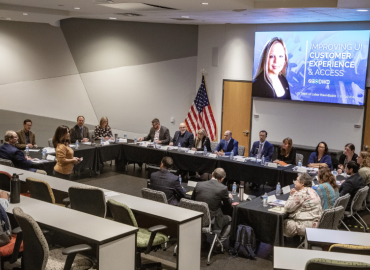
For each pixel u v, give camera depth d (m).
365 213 6.20
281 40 8.55
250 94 9.23
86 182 7.44
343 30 7.76
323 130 8.33
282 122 8.86
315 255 2.77
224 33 9.40
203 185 4.55
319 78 8.16
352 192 5.25
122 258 2.82
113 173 8.17
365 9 5.79
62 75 10.06
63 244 3.54
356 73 7.70
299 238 4.80
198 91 9.80
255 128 9.26
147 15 8.02
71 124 10.30
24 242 2.76
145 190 4.31
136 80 10.16
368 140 7.76
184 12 7.16
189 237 3.39
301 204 4.33
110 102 10.34
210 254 4.45
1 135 9.66
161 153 7.49
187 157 7.16
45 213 3.18
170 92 10.07
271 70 8.76
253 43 9.05
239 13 6.95
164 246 4.53
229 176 6.73
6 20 9.34
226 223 4.51
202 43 9.73
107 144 7.84
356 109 7.85
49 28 9.80
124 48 10.07
